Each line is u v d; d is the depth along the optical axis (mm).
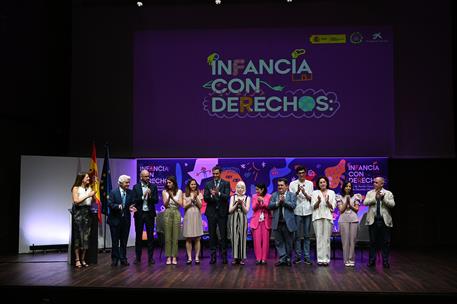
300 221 8742
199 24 11156
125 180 8633
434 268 8227
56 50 11445
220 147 11008
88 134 11094
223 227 8688
